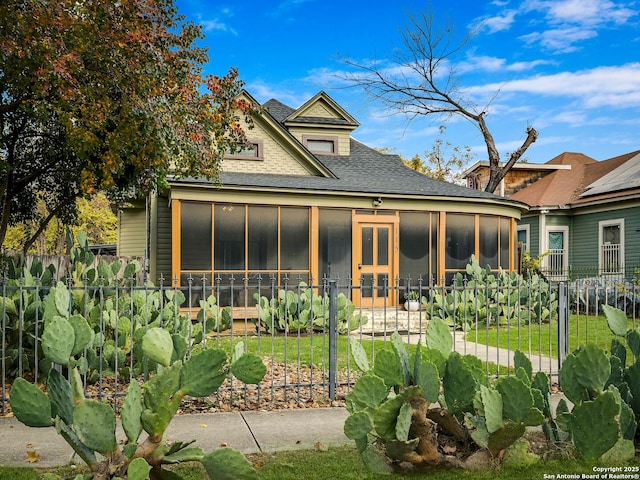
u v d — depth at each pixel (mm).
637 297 14297
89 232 37469
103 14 9211
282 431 4852
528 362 4477
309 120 18484
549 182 25000
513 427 3609
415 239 15414
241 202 13609
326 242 14633
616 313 4910
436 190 15953
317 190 14016
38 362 6367
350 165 18328
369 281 14977
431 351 3750
